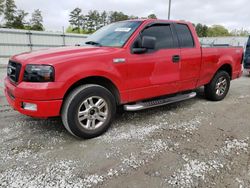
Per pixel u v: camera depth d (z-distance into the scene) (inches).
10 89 119.7
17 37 700.7
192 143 122.3
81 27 2519.7
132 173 94.7
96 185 87.0
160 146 118.6
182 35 165.6
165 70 152.8
